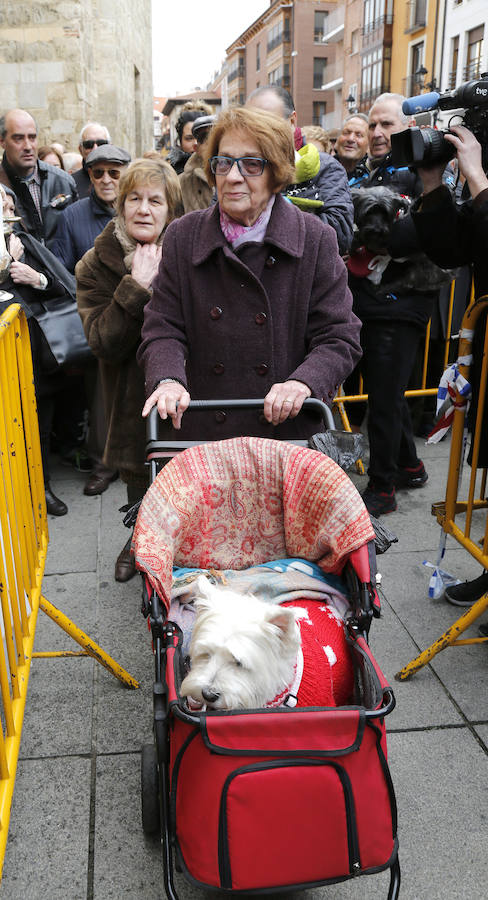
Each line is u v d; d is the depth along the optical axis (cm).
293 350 258
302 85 6462
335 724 146
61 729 260
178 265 258
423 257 379
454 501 309
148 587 176
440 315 512
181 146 579
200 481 204
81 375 463
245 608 167
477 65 3017
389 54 4009
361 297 398
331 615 190
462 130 257
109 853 211
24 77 1154
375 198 374
